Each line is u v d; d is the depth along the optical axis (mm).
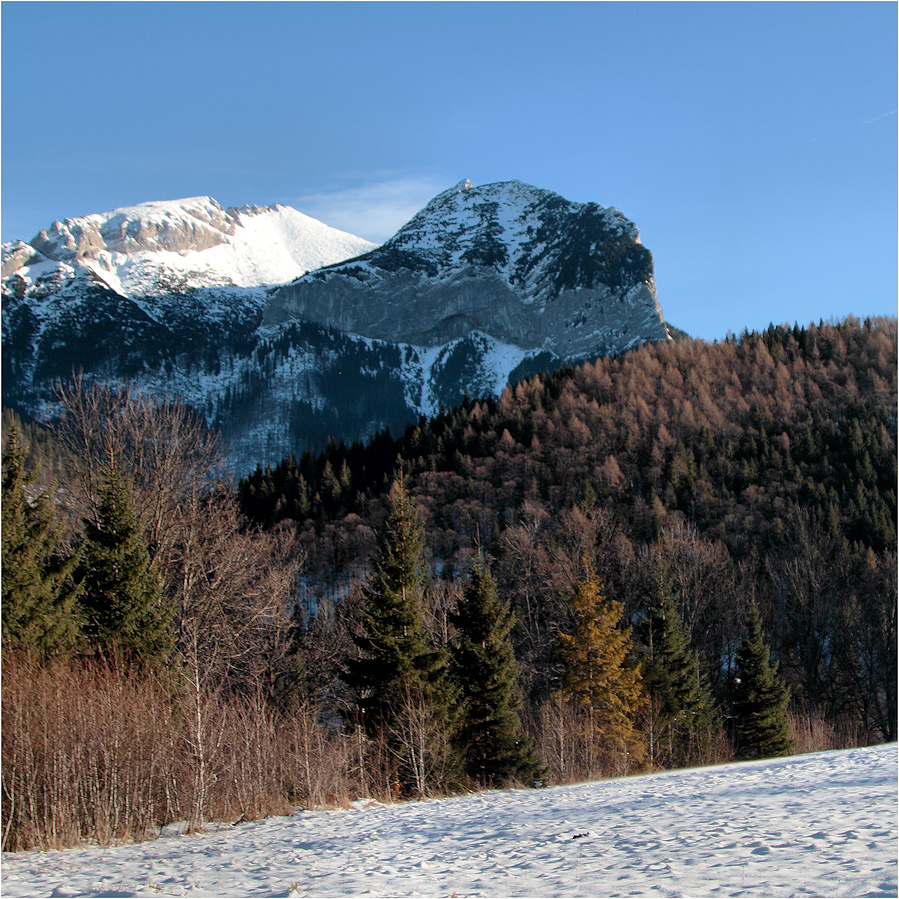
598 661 39312
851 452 97625
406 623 30219
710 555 66062
